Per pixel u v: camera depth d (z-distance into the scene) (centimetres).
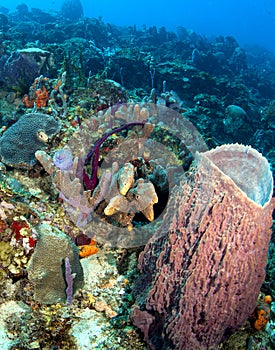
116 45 900
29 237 111
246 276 85
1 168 157
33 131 174
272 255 211
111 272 125
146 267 109
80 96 226
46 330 100
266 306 116
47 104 233
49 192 154
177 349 90
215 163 99
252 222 80
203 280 84
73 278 109
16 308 103
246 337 107
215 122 547
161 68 626
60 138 179
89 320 107
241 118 549
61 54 451
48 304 107
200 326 88
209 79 627
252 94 828
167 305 93
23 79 319
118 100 232
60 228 132
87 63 553
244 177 96
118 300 115
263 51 1775
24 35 736
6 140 174
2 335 95
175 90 609
